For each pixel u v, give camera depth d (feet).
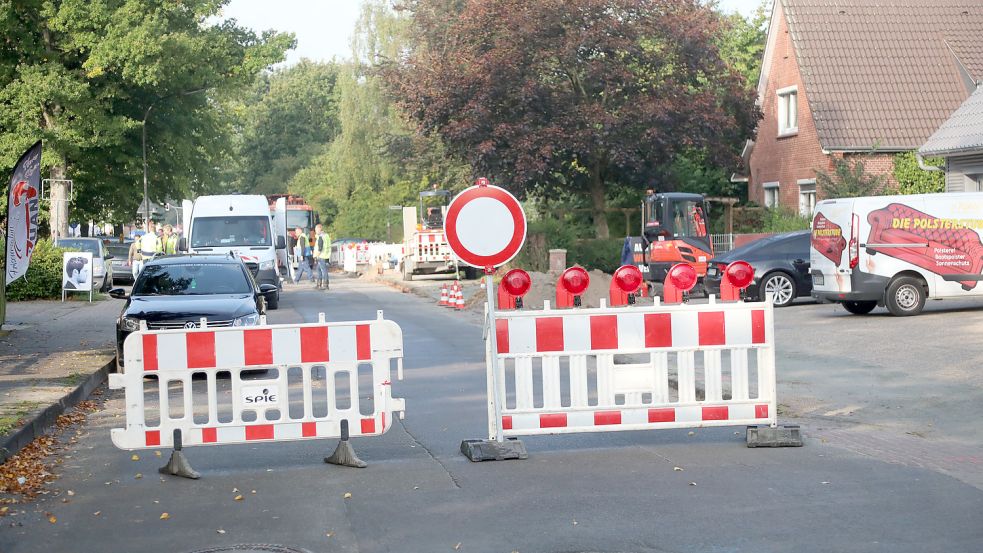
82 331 66.03
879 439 30.40
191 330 28.32
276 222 131.54
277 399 28.71
